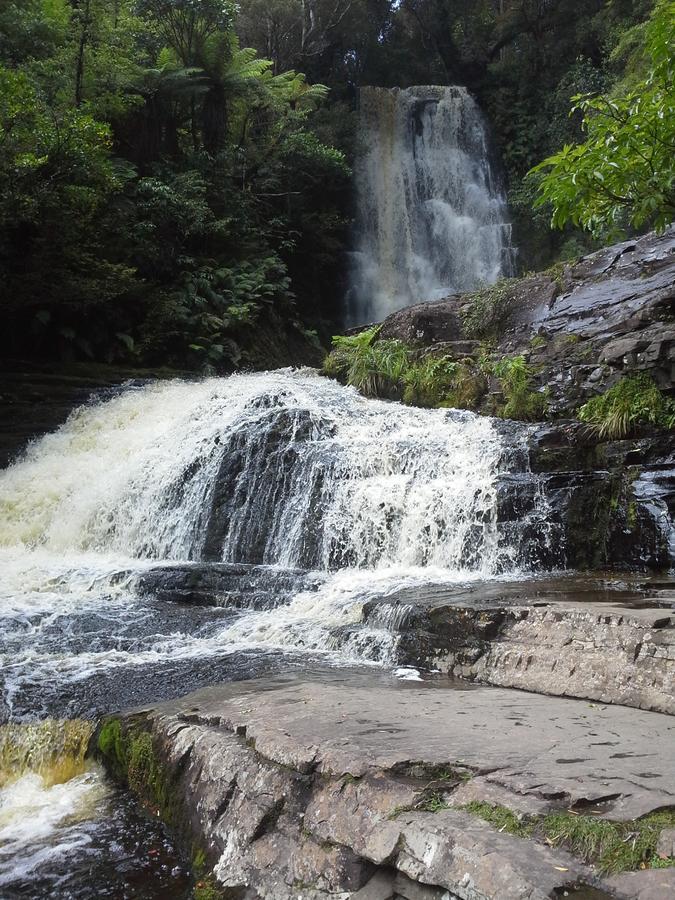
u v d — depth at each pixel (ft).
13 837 12.94
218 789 11.64
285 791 10.59
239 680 17.85
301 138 86.22
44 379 59.77
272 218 88.12
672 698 13.37
